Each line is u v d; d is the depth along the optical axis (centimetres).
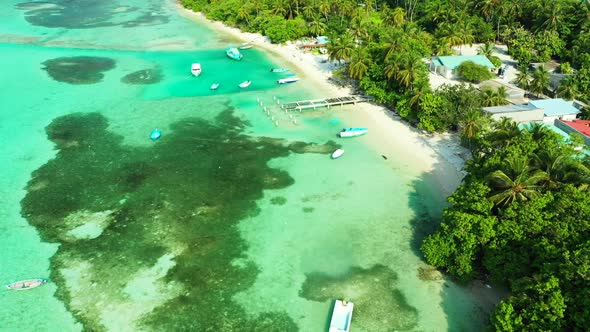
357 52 8881
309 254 5059
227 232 5378
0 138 7438
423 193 6128
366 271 4831
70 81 9981
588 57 9306
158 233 5338
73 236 5269
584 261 3400
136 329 4141
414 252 5081
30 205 5794
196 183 6309
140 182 6322
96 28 14612
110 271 4772
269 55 12044
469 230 4469
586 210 3928
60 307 4344
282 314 4328
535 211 4156
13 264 4847
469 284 4625
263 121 8212
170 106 8819
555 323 3384
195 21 15850
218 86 9888
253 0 14325
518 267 4141
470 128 6519
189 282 4656
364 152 7162
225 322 4231
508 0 11719
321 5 12900
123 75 10462
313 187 6256
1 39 13000
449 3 12594
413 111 7850
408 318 4278
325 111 8638
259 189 6197
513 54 10506
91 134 7650
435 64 9950
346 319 4181
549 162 4566
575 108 7281
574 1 11119
